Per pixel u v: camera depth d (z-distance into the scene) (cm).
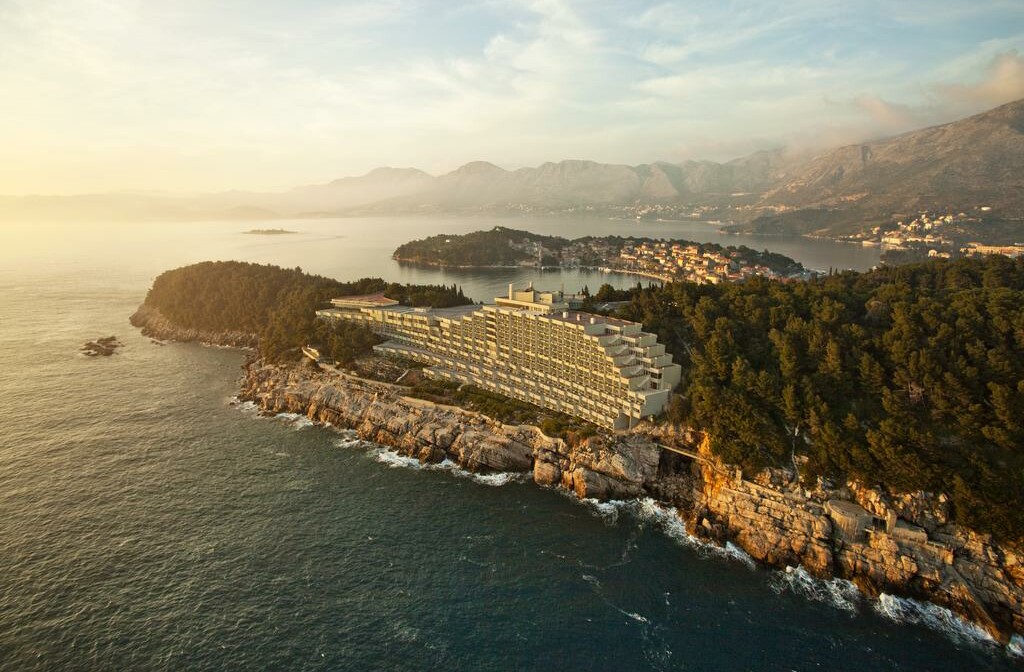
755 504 13250
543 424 16700
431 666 9888
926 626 10900
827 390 14412
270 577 11950
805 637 10606
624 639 10519
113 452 17288
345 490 15375
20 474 15862
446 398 18988
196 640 10269
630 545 13150
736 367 15400
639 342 16738
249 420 19900
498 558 12688
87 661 9781
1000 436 12112
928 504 12012
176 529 13488
